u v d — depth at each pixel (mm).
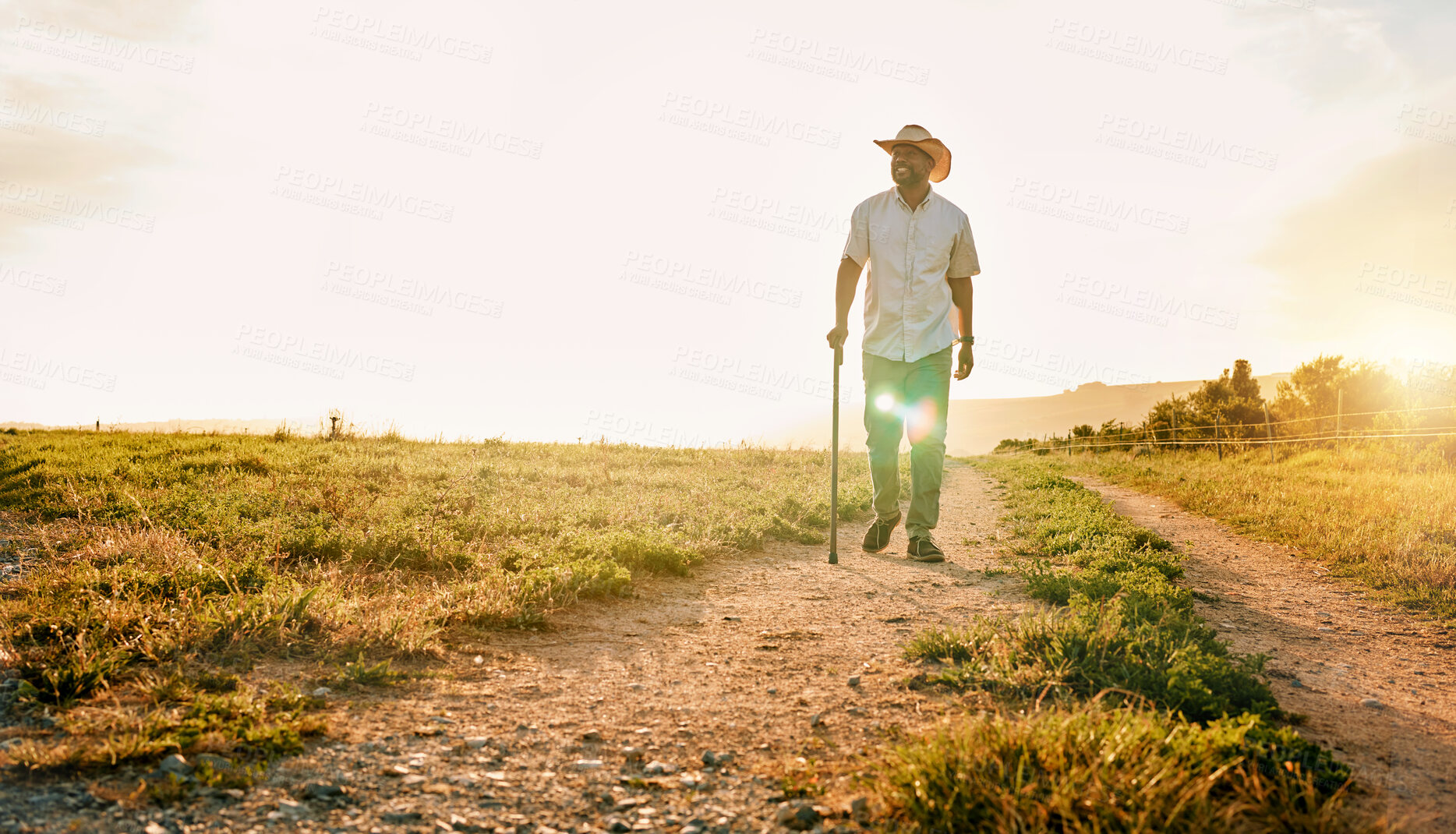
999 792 1862
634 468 11625
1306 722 2756
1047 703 2723
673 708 2826
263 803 1989
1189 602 4344
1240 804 1826
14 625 3229
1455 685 3398
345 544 5312
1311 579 5695
